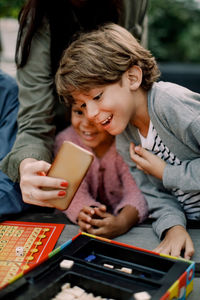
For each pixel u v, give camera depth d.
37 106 1.26
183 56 6.51
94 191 1.38
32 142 1.22
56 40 1.25
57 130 1.53
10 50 2.92
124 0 1.34
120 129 1.06
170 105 1.03
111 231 1.10
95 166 1.34
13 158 1.18
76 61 1.02
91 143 1.31
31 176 0.97
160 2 5.98
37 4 1.18
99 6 1.24
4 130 1.44
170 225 1.08
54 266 0.81
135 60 1.06
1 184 1.25
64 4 1.21
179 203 1.20
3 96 1.49
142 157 1.16
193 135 1.03
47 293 0.74
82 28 1.27
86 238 0.92
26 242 1.05
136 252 0.87
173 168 1.08
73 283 0.79
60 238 1.08
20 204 1.24
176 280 0.75
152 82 1.10
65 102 1.23
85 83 0.99
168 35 6.47
